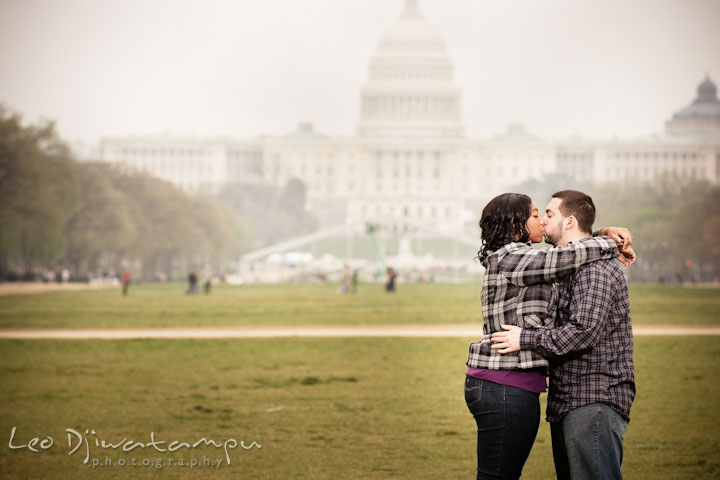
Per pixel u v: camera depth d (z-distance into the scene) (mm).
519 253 8969
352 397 20500
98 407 19078
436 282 118125
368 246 163625
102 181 113062
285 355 29859
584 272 8914
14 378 23812
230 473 13344
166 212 127188
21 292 80000
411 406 19188
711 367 25922
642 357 28656
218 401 19906
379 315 51219
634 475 13312
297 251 161125
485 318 9164
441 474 13234
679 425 17000
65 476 13289
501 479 8914
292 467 13664
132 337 36844
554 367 9070
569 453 8930
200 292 83562
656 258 126500
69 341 34875
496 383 8883
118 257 124125
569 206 9555
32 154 95875
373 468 13602
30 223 95125
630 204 146625
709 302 62500
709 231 111750
